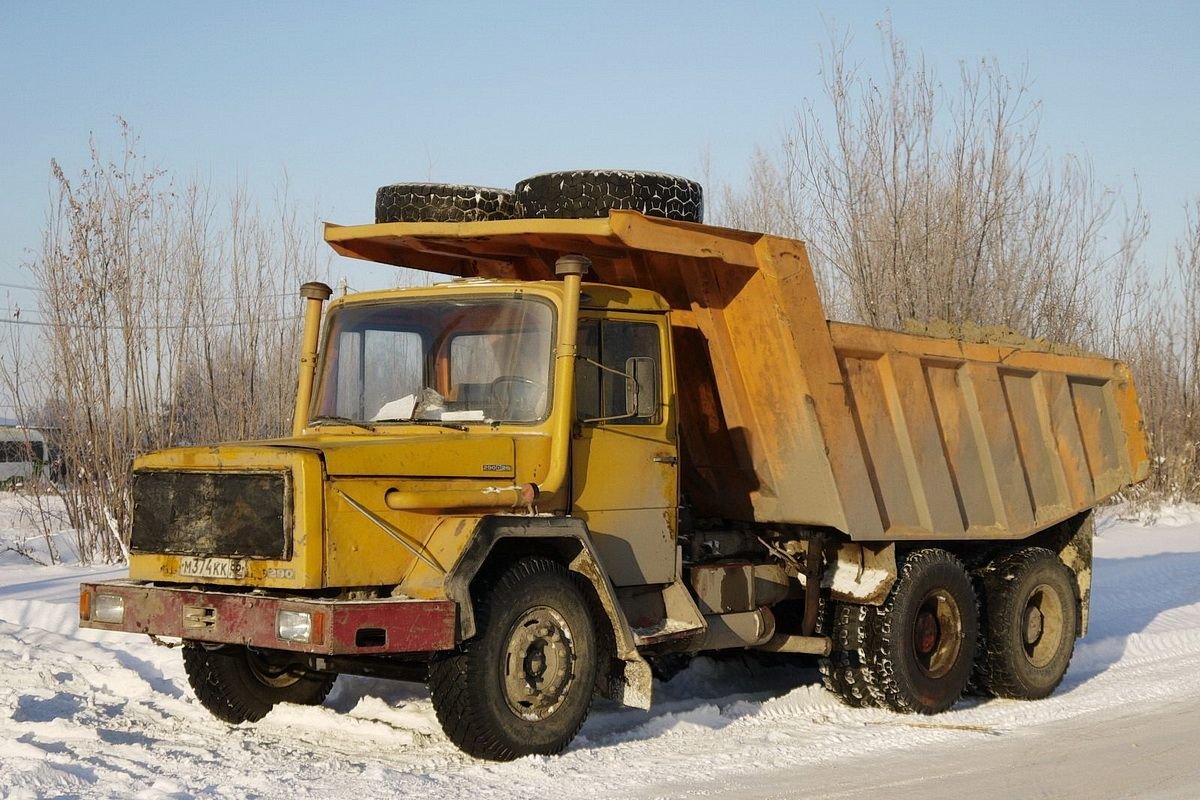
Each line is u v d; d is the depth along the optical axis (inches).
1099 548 885.8
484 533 273.9
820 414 349.7
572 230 312.5
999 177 839.7
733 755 297.1
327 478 269.7
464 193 353.1
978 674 403.9
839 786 269.3
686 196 344.5
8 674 370.0
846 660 369.7
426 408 310.2
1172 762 296.4
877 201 834.8
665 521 323.3
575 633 291.7
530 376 301.6
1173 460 1282.0
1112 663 466.6
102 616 290.0
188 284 769.6
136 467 293.3
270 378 808.3
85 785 244.4
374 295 326.0
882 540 365.7
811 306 348.2
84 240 727.1
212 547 278.1
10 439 842.2
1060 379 443.2
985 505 410.3
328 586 267.7
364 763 275.3
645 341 323.0
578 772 272.5
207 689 316.2
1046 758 301.9
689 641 329.4
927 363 392.8
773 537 376.2
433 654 276.7
